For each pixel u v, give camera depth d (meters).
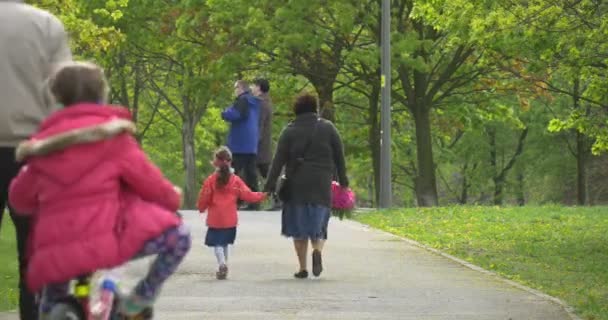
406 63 74.69
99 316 12.48
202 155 132.25
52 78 12.66
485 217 50.47
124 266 12.87
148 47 92.44
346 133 99.44
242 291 26.16
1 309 22.42
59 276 12.05
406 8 77.56
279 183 28.80
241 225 43.28
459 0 40.84
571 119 47.25
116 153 12.29
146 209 12.38
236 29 78.31
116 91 105.56
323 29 76.75
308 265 31.66
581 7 38.47
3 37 14.19
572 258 36.47
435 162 116.50
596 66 41.56
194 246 36.22
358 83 88.25
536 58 43.41
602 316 22.66
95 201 12.17
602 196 115.69
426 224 46.72
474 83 83.31
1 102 14.17
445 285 27.61
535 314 22.59
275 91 88.00
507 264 33.97
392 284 27.59
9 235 36.62
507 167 123.50
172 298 24.70
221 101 85.19
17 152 12.28
